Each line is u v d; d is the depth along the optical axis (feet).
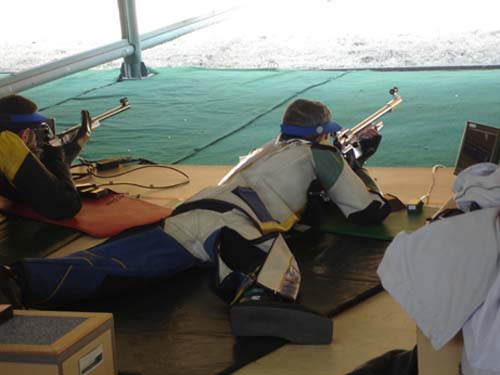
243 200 11.19
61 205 12.91
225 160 19.67
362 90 28.09
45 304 10.08
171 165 18.22
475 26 40.40
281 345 9.33
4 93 26.12
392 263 6.75
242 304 9.23
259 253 10.37
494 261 6.34
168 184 16.24
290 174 12.04
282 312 9.18
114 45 32.27
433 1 48.14
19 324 7.66
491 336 6.22
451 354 7.02
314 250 11.81
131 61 33.58
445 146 20.03
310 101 12.54
